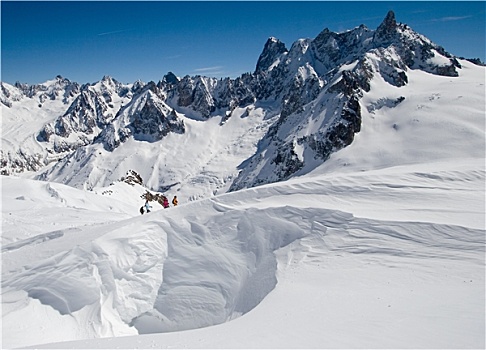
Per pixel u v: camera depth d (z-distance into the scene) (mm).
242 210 17953
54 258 15062
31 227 23500
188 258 16719
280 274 13797
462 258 12875
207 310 15086
